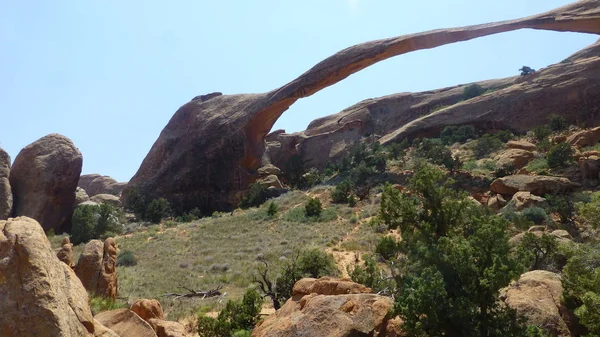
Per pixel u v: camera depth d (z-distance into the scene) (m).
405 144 56.28
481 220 8.52
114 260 15.61
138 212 49.50
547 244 14.77
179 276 21.44
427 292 7.05
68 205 41.03
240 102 59.84
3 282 4.28
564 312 8.66
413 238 10.35
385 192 11.26
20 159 41.03
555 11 44.38
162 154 59.81
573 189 28.22
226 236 31.44
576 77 52.62
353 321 7.64
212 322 12.34
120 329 7.79
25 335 4.08
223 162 55.34
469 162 40.41
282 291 16.11
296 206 38.88
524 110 53.78
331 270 17.25
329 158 70.50
